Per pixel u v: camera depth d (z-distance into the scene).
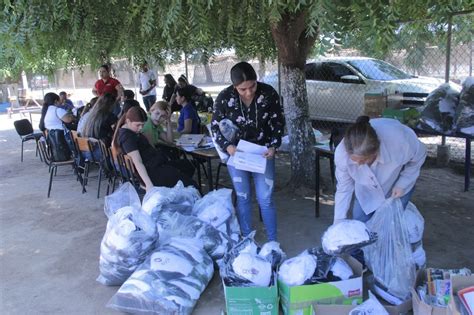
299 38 4.92
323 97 9.36
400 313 2.60
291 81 5.07
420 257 2.95
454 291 2.30
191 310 2.92
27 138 8.16
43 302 3.22
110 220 3.33
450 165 6.21
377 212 2.80
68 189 6.17
